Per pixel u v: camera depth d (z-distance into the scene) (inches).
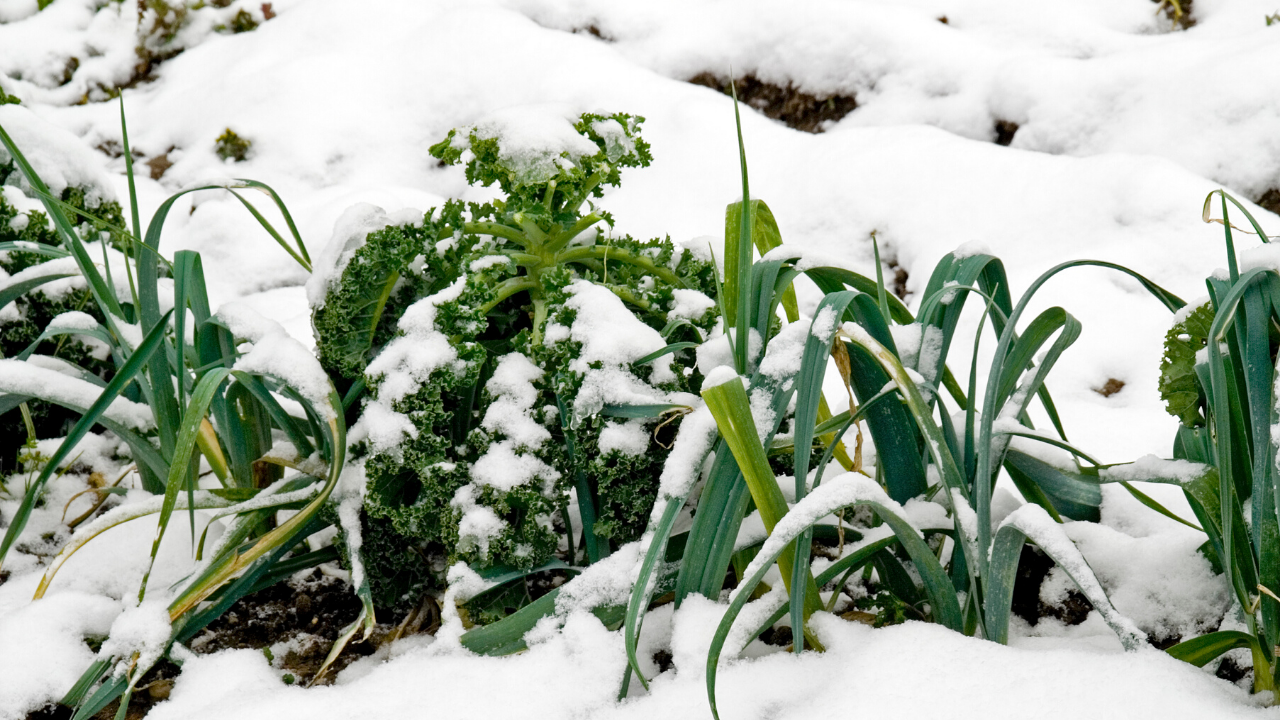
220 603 107.9
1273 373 99.0
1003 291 110.7
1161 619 106.4
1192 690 99.0
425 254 108.6
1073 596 108.3
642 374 107.0
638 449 106.0
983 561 102.0
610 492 106.7
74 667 106.4
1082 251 141.6
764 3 198.2
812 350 101.7
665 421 105.0
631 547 105.9
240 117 191.5
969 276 107.1
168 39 220.5
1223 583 106.0
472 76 197.3
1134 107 161.0
